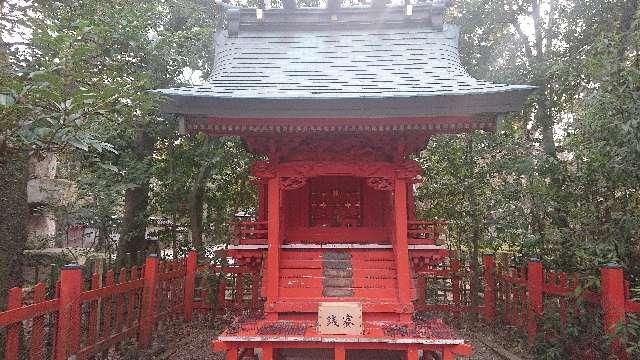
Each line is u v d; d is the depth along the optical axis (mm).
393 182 8203
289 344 6949
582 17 11055
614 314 6191
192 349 9477
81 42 6645
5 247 8344
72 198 14562
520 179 11508
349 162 8164
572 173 9625
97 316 6980
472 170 12438
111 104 6160
